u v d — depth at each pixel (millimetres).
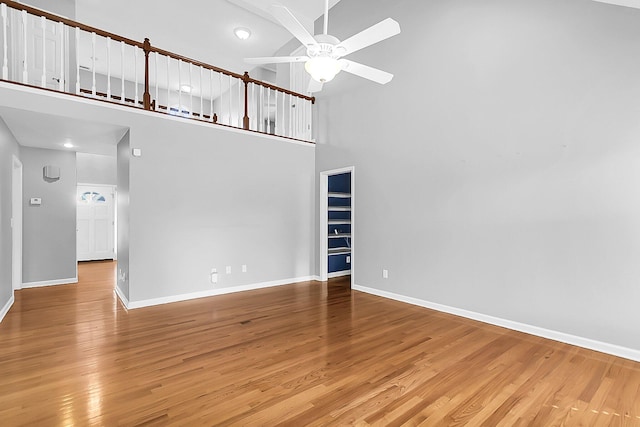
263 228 5484
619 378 2527
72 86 5359
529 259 3459
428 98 4336
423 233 4414
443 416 2045
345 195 6656
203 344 3133
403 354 2938
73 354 2881
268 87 5652
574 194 3158
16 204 5090
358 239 5305
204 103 9914
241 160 5215
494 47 3701
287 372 2594
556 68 3256
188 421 1973
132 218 4191
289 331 3490
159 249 4422
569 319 3197
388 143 4844
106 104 3969
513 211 3570
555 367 2701
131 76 8383
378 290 5000
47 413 2031
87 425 1922
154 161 4359
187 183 4652
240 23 6492
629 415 2070
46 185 5527
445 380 2486
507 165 3613
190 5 5906
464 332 3480
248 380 2467
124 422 1956
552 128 3289
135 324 3652
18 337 3258
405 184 4625
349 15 5426
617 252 2928
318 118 6051
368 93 5137
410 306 4430
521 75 3490
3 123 3826
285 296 4930
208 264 4879
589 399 2246
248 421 1979
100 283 5723
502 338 3318
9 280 4266
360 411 2090
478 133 3844
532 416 2055
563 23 3209
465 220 3977
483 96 3797
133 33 6773
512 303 3588
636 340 2834
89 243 8352
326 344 3152
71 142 5059
